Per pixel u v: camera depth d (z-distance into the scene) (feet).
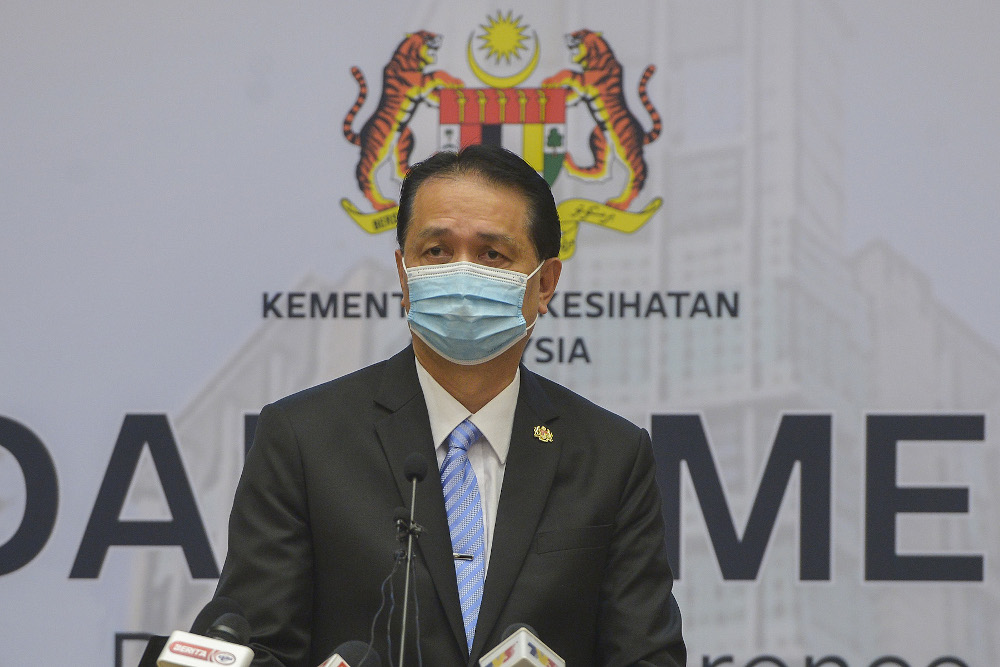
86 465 49.80
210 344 50.37
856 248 50.34
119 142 50.52
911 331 50.11
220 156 50.70
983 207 50.26
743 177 50.65
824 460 49.83
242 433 50.26
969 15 50.78
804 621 49.44
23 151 50.29
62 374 49.96
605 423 28.27
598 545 26.30
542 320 50.39
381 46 51.06
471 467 26.73
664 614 26.48
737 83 50.80
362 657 20.03
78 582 49.47
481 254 26.53
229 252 50.55
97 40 50.67
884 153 50.49
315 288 50.62
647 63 50.93
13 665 49.08
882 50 50.72
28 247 50.14
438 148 50.85
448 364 27.25
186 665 18.07
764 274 50.39
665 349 50.31
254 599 24.94
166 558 49.78
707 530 49.65
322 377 50.47
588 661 26.08
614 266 50.49
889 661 49.32
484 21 51.11
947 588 49.47
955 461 49.75
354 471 26.12
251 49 50.83
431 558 25.11
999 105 50.44
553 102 50.90
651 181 50.72
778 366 50.14
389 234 50.75
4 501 49.55
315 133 50.80
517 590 25.18
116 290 50.24
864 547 49.60
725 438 49.98
